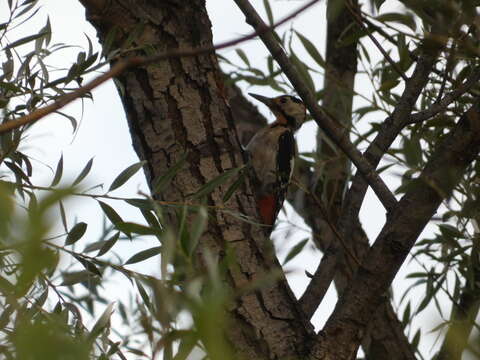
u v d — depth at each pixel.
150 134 5.89
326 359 5.26
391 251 5.31
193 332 2.68
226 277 5.45
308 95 6.11
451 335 2.61
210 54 6.20
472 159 5.17
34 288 4.14
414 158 6.00
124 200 4.30
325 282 7.00
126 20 5.86
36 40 5.00
